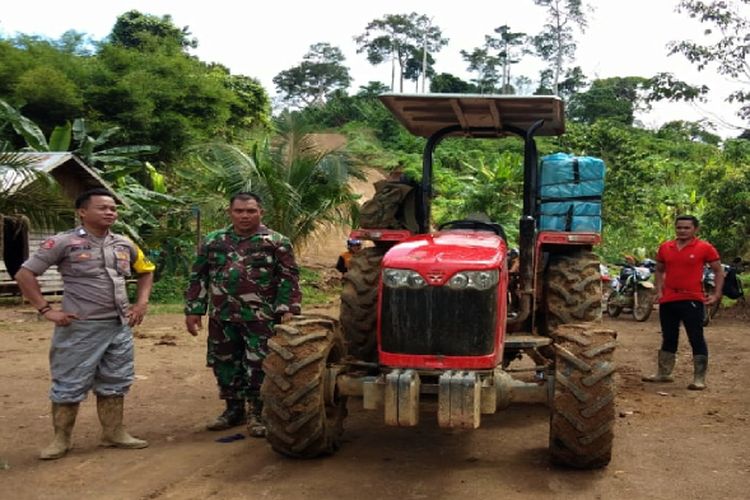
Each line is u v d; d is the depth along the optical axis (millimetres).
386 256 4762
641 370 8344
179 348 9703
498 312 4602
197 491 4297
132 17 42781
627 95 80312
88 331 5000
